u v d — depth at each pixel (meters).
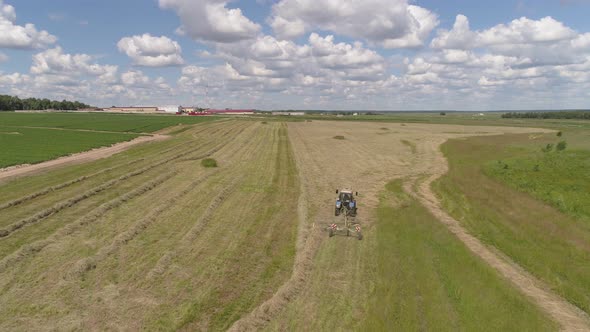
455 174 38.38
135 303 13.12
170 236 19.61
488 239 21.09
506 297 14.38
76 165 39.19
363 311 13.21
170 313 12.64
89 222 21.23
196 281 14.91
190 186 30.59
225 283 14.91
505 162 39.94
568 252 18.64
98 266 15.74
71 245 17.86
